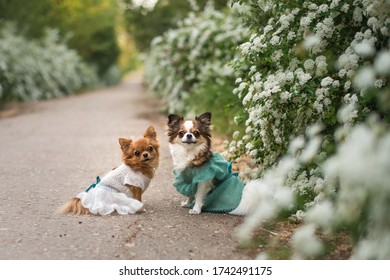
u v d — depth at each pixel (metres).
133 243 4.96
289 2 5.75
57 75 32.25
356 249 3.91
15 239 5.08
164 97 18.05
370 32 5.08
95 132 13.77
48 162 9.58
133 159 6.02
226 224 5.57
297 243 3.71
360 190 3.17
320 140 5.50
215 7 16.52
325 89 5.27
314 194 5.41
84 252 4.73
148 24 26.61
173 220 5.73
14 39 25.50
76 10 37.97
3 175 8.40
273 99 5.61
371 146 3.06
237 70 7.12
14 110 21.47
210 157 6.07
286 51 5.82
